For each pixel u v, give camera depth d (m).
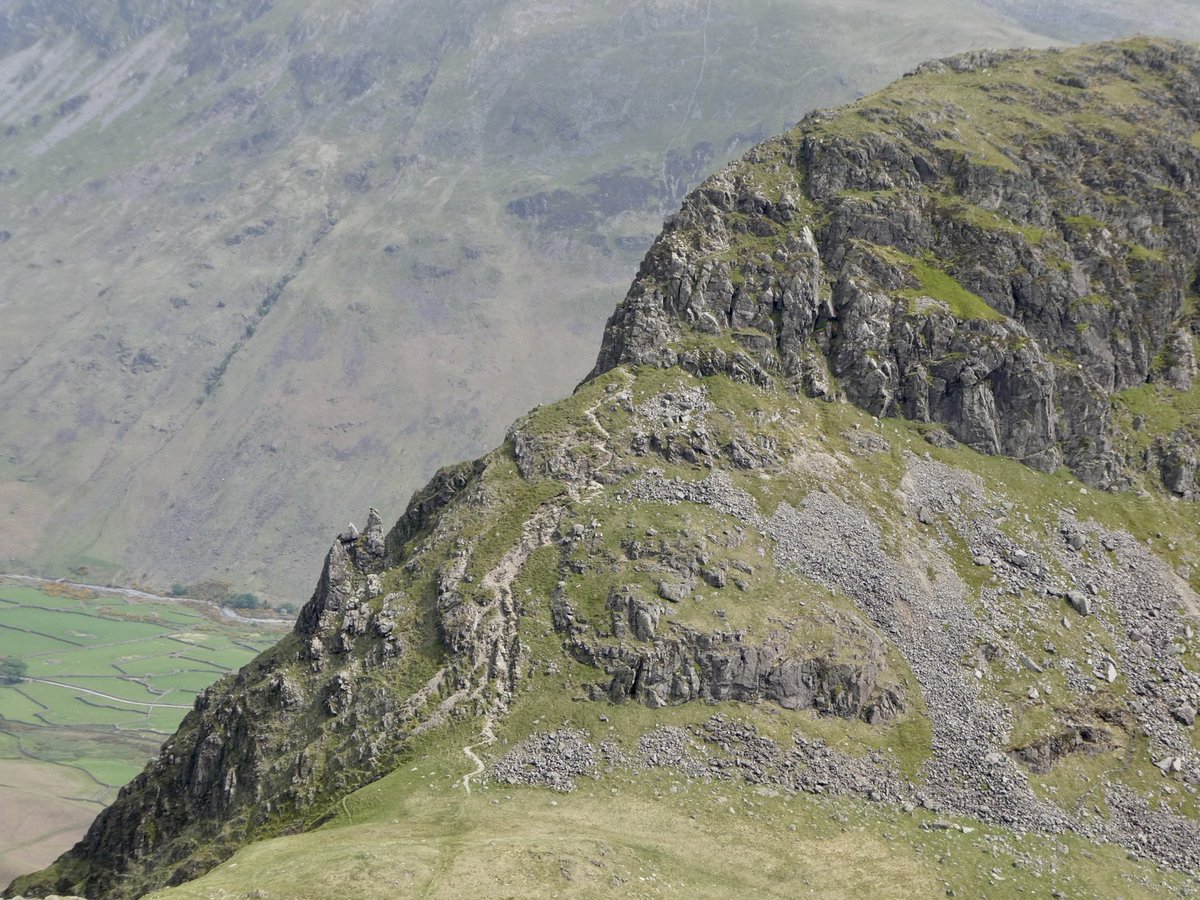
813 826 111.81
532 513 144.38
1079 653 143.75
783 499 151.00
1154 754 133.25
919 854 110.44
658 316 174.25
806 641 130.75
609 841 101.88
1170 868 119.56
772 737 122.44
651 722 121.81
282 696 141.50
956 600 146.50
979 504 163.88
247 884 91.62
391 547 163.25
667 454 153.25
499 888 91.00
